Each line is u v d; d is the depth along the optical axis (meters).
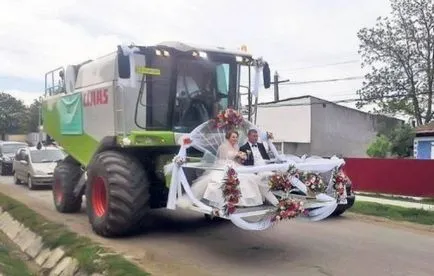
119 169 8.80
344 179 8.16
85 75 10.90
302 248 8.59
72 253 8.47
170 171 8.38
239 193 7.09
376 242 9.12
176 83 9.33
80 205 12.41
